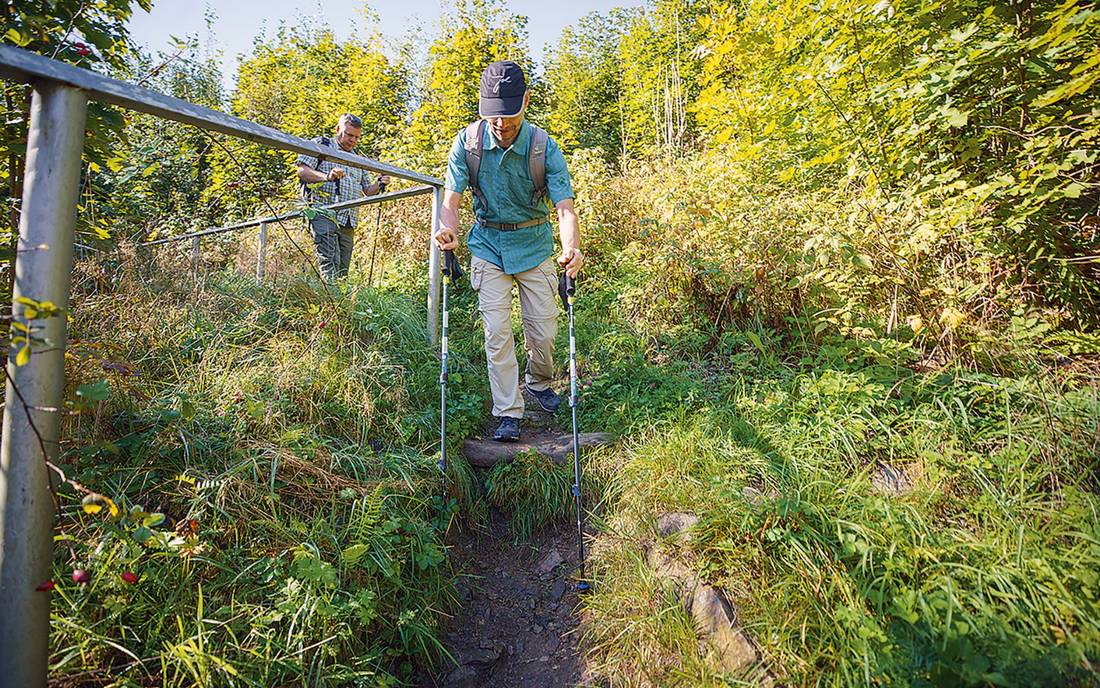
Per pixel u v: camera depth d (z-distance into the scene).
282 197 4.70
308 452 2.41
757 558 2.08
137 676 1.60
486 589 2.58
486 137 2.89
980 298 3.00
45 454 1.28
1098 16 2.34
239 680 1.66
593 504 2.88
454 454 2.98
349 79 14.52
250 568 1.95
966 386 2.70
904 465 2.43
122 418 2.30
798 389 3.07
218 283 3.60
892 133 3.43
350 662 1.89
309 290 3.52
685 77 10.37
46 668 1.30
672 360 3.76
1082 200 2.95
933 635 1.68
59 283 1.29
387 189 6.25
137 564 1.79
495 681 2.15
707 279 3.79
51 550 1.30
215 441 2.32
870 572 1.92
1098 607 1.65
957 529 2.04
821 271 3.19
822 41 3.90
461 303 5.06
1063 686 1.47
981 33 3.01
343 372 2.96
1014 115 3.17
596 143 16.11
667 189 4.67
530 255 3.15
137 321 2.86
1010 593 1.75
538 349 3.37
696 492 2.47
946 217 2.89
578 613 2.38
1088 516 1.92
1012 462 2.21
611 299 4.61
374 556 2.16
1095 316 2.92
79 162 1.34
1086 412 2.30
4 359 1.74
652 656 2.02
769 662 1.78
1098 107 2.79
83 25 2.62
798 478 2.36
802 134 4.61
